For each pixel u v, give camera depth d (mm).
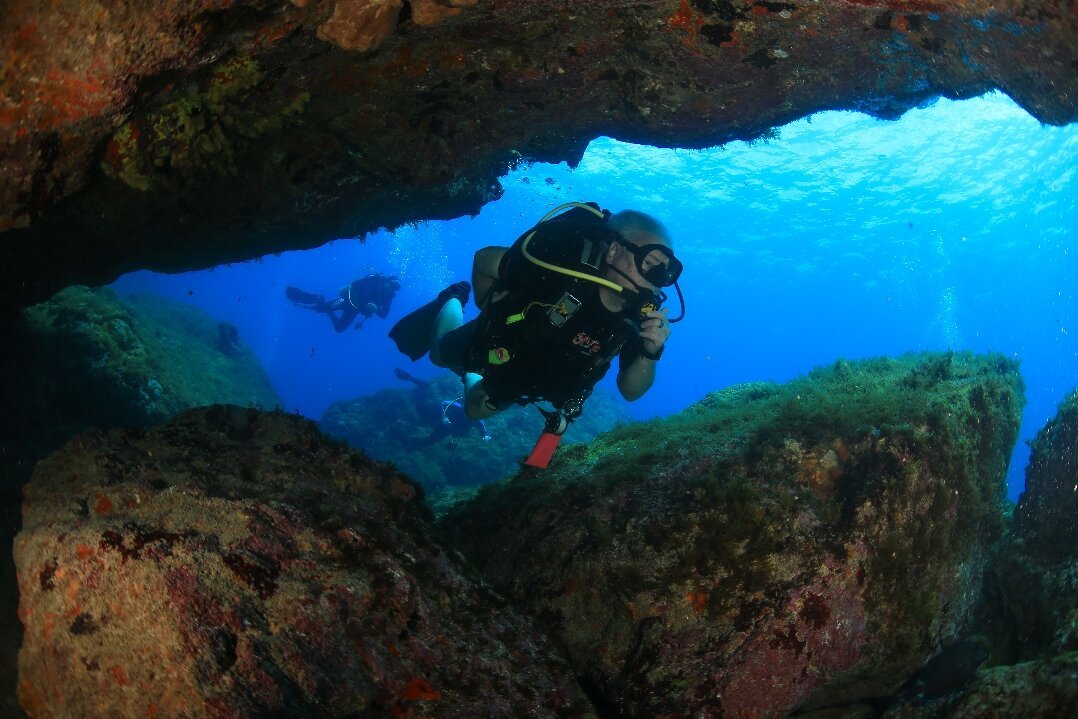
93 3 1951
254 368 18734
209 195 4258
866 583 3117
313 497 2584
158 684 1758
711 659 2889
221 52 2422
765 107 4535
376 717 2025
